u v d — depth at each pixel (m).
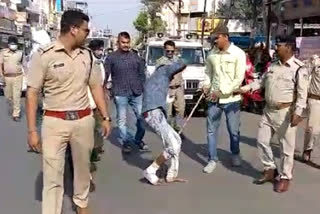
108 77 9.19
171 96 10.96
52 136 5.07
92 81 5.32
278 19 18.41
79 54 5.09
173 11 72.25
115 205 6.26
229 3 44.66
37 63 4.93
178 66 7.22
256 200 6.53
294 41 6.80
